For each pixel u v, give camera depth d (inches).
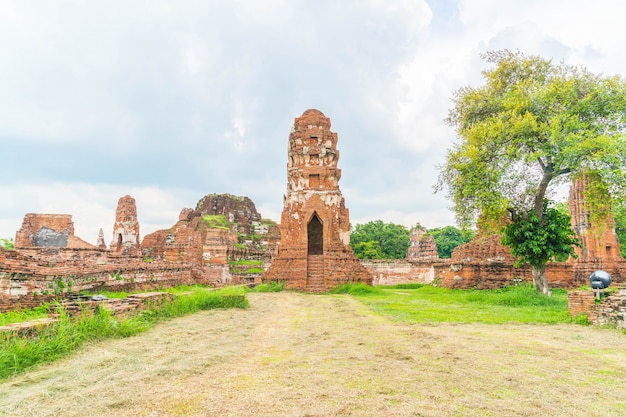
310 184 1327.5
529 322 571.8
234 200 3260.3
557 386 278.5
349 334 470.0
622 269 1328.7
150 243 2812.5
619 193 842.2
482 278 1251.8
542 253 919.0
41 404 243.4
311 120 1396.4
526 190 923.4
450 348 389.7
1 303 580.4
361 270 1291.8
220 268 2015.3
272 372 309.1
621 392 268.2
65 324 399.5
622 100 840.3
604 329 513.3
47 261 768.3
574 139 812.0
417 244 2593.5
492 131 898.1
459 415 227.6
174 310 633.0
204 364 331.6
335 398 252.1
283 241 1326.3
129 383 282.4
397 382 283.4
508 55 1037.8
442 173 1045.8
